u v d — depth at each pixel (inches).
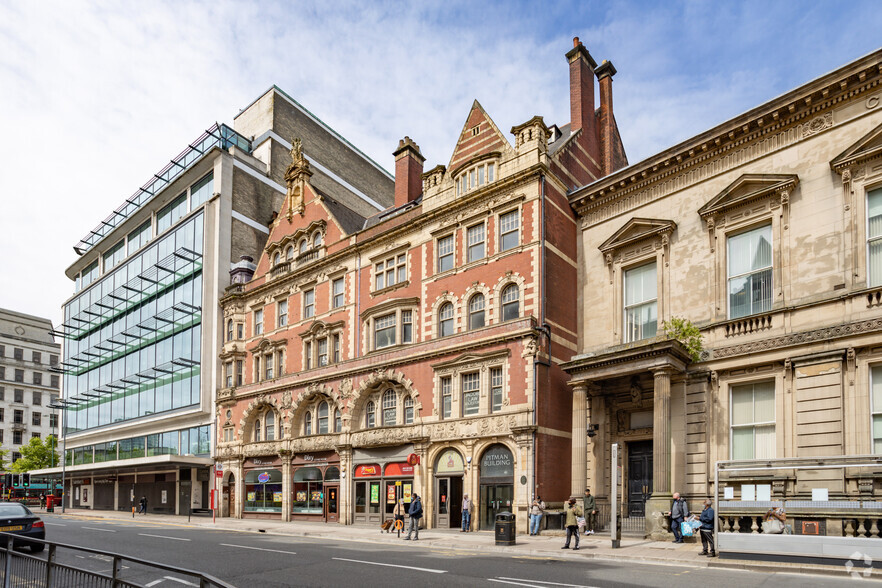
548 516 1053.2
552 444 1125.1
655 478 933.8
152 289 2271.2
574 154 1348.4
